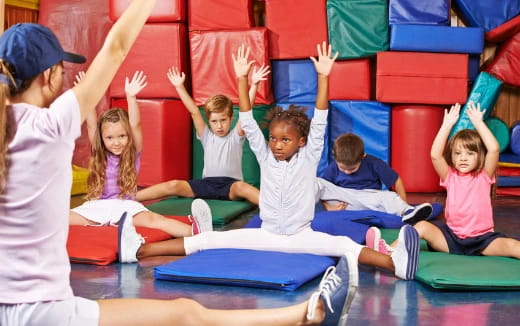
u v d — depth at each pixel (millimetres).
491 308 2654
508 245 3342
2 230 1656
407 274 3043
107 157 4227
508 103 6973
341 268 2146
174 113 6215
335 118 6195
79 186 5898
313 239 3324
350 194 4750
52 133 1665
